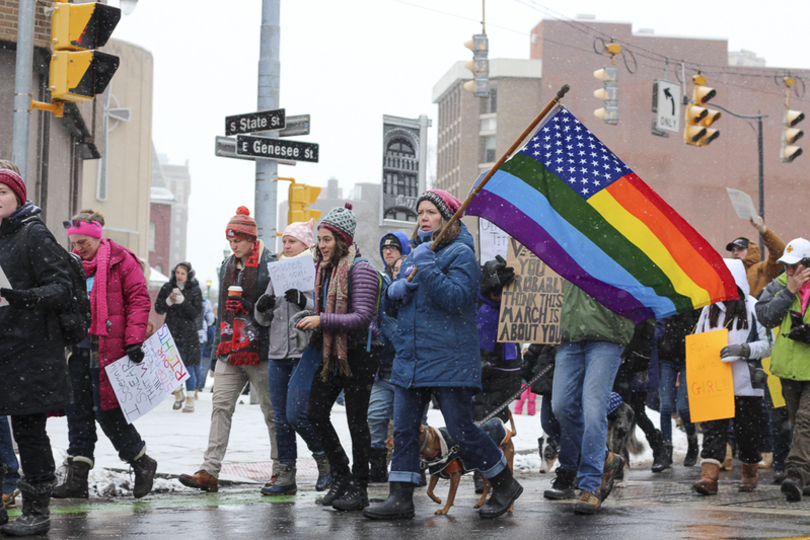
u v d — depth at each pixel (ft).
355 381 19.90
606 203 20.13
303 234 23.88
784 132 69.41
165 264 278.67
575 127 20.29
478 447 18.26
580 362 20.77
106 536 16.03
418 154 52.60
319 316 19.34
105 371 21.25
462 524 17.66
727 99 245.04
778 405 26.86
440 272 17.54
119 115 133.28
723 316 24.09
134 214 136.87
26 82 25.31
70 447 21.53
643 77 244.42
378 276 20.26
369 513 18.29
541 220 19.99
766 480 27.84
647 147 242.78
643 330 25.50
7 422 19.80
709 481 23.26
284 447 22.88
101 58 24.99
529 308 22.61
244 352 23.00
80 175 55.67
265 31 43.65
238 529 16.90
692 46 244.22
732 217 243.60
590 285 19.86
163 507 20.22
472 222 259.60
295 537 15.94
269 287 23.20
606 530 16.69
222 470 26.58
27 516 16.19
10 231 16.28
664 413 32.71
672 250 20.27
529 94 261.24
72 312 16.30
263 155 39.73
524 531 16.62
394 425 18.56
